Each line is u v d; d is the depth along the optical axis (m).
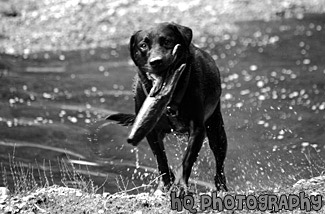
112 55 23.11
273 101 17.44
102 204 8.84
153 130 9.52
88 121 15.84
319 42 24.52
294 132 14.75
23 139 14.53
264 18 27.84
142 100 9.34
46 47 23.70
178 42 9.02
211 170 12.08
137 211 8.55
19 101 17.48
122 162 12.92
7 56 22.39
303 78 19.67
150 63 8.70
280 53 23.11
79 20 25.62
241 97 17.86
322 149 13.49
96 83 19.50
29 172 12.29
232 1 28.44
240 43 24.72
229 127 15.27
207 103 9.72
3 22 25.02
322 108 16.62
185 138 11.64
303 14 28.62
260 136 14.55
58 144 14.19
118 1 26.94
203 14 27.25
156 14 26.67
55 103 17.41
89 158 13.22
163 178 9.57
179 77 8.75
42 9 25.97
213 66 9.90
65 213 8.63
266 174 11.91
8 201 9.04
